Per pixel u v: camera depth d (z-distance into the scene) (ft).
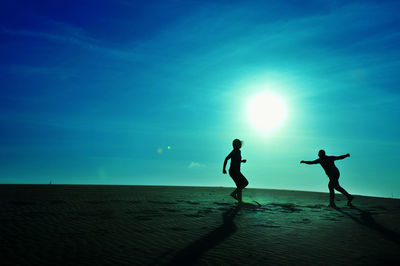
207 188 65.26
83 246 16.12
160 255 14.89
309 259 14.84
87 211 26.89
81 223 21.74
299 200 43.37
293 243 17.88
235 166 36.24
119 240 17.51
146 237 18.35
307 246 17.24
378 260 14.80
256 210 31.24
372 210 33.19
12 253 14.56
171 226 21.68
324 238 19.24
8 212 24.88
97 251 15.33
